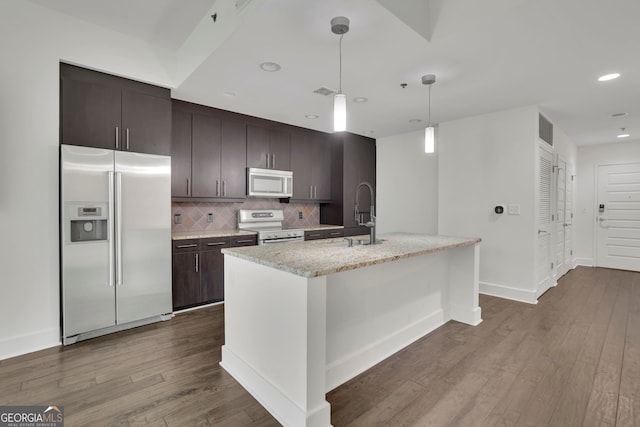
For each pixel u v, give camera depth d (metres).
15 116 2.34
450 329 2.92
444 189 4.34
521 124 3.66
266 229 4.45
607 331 2.86
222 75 2.78
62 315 2.56
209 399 1.87
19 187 2.37
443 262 3.08
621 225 5.61
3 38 2.29
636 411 1.75
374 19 1.91
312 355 1.59
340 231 4.93
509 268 3.80
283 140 4.47
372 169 5.47
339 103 2.09
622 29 2.02
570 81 2.86
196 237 3.40
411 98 3.34
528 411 1.76
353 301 2.15
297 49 2.29
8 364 2.23
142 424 1.65
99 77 2.75
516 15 1.88
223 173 3.86
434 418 1.70
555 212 4.49
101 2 2.38
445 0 2.08
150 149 3.03
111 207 2.72
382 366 2.26
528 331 2.87
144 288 2.96
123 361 2.30
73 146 2.54
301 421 1.57
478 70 2.64
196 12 2.47
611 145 5.67
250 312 2.00
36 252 2.45
